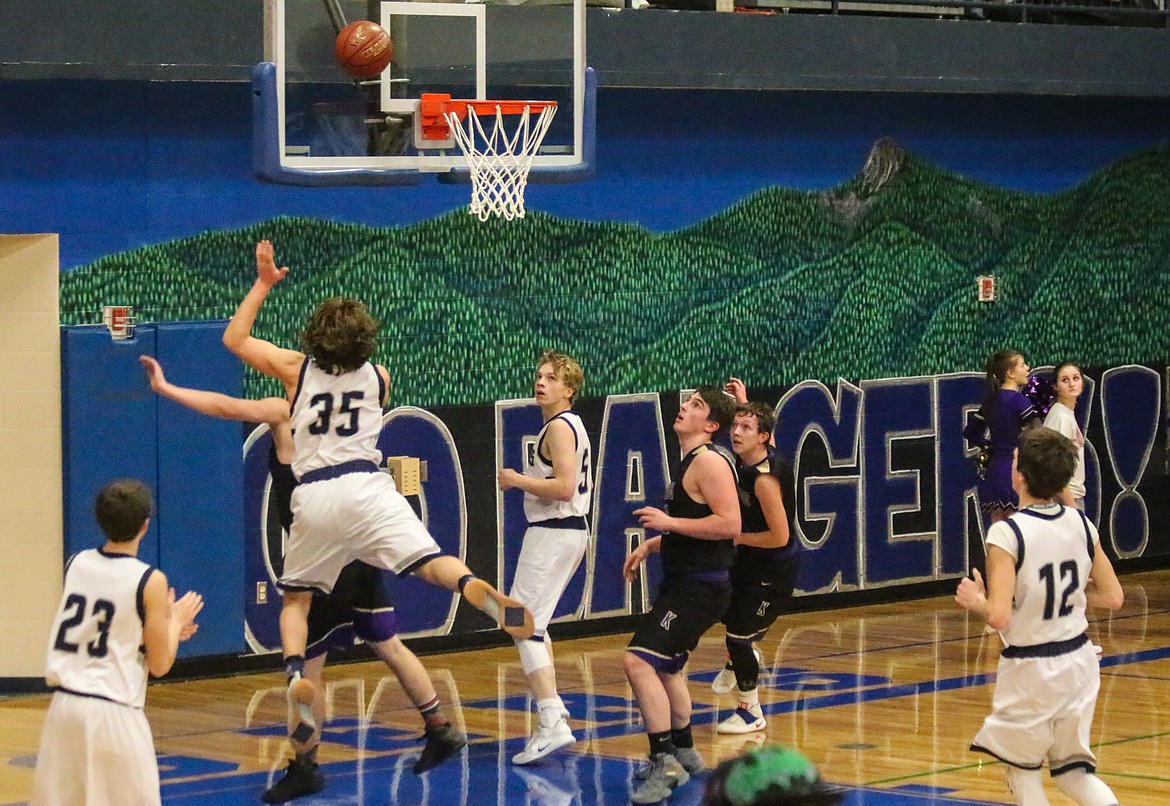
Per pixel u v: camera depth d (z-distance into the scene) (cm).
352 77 1404
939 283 2041
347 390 1084
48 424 1503
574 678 1590
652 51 1738
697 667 1648
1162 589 2103
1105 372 2186
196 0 1511
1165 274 2233
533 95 1502
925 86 1909
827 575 1972
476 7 1466
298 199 1634
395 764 1246
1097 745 1291
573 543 1259
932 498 2050
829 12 2011
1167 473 2252
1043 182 2112
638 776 1181
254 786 1177
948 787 1154
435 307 1714
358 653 1692
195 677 1595
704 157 1867
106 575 857
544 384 1256
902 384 2020
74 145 1518
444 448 1725
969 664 1641
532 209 1767
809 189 1939
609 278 1819
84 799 845
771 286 1923
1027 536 904
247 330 1091
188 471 1555
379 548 1073
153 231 1560
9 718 1414
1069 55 2003
